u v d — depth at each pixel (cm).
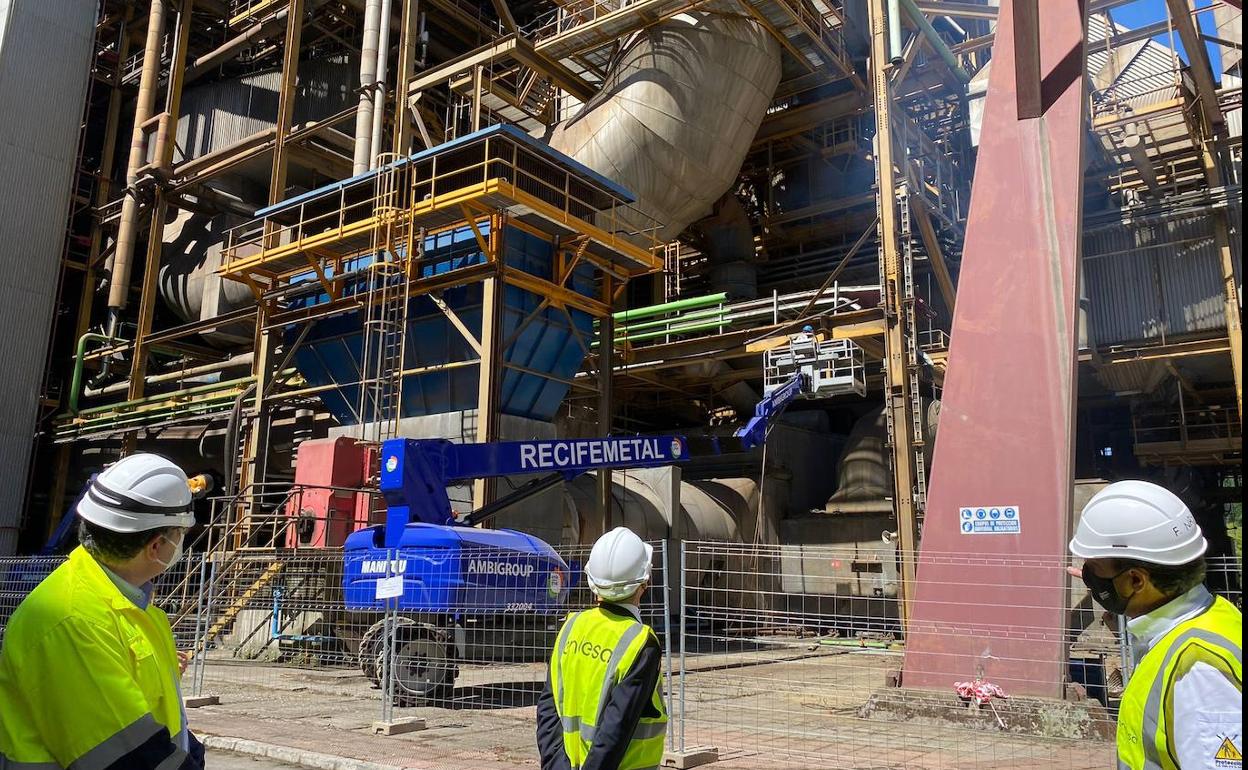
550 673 405
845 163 3481
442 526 1312
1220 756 212
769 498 3112
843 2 2959
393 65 3791
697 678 1570
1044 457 1176
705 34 2541
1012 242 1279
